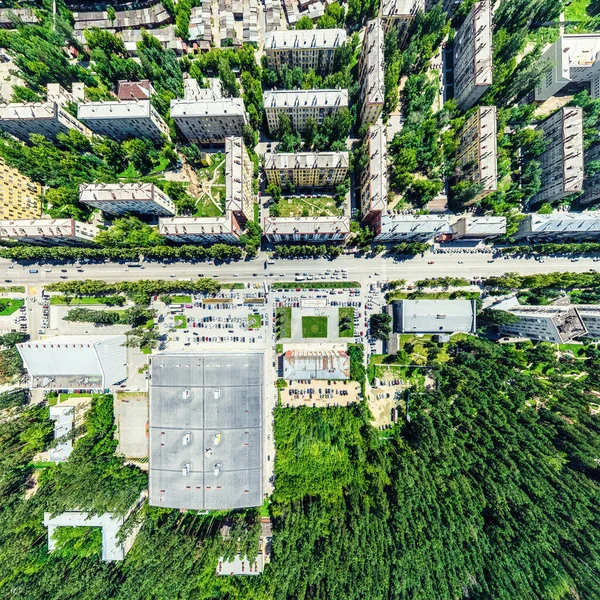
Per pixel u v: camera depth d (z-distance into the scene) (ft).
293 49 323.57
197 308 358.43
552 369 342.85
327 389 357.00
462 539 284.82
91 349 317.83
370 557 281.13
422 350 355.56
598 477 302.04
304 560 287.48
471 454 314.55
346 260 358.43
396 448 340.59
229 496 307.37
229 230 313.94
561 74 320.50
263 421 316.40
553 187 330.34
